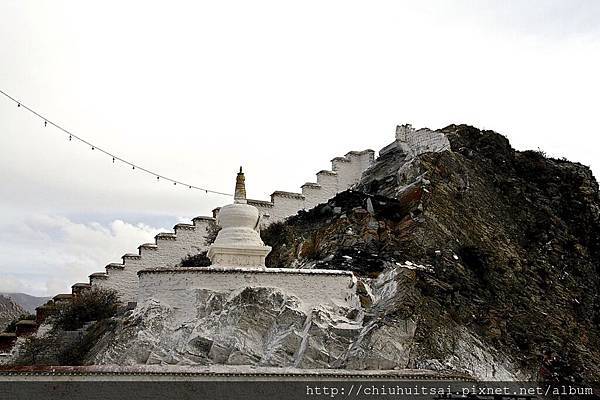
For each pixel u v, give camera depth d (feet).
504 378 96.17
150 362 93.61
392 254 118.11
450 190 134.72
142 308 99.50
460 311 105.40
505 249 129.59
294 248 136.15
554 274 131.75
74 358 116.16
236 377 73.26
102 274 142.00
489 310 109.60
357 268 113.19
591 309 130.72
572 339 115.03
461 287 111.96
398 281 102.17
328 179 165.58
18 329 128.98
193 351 92.68
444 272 114.73
